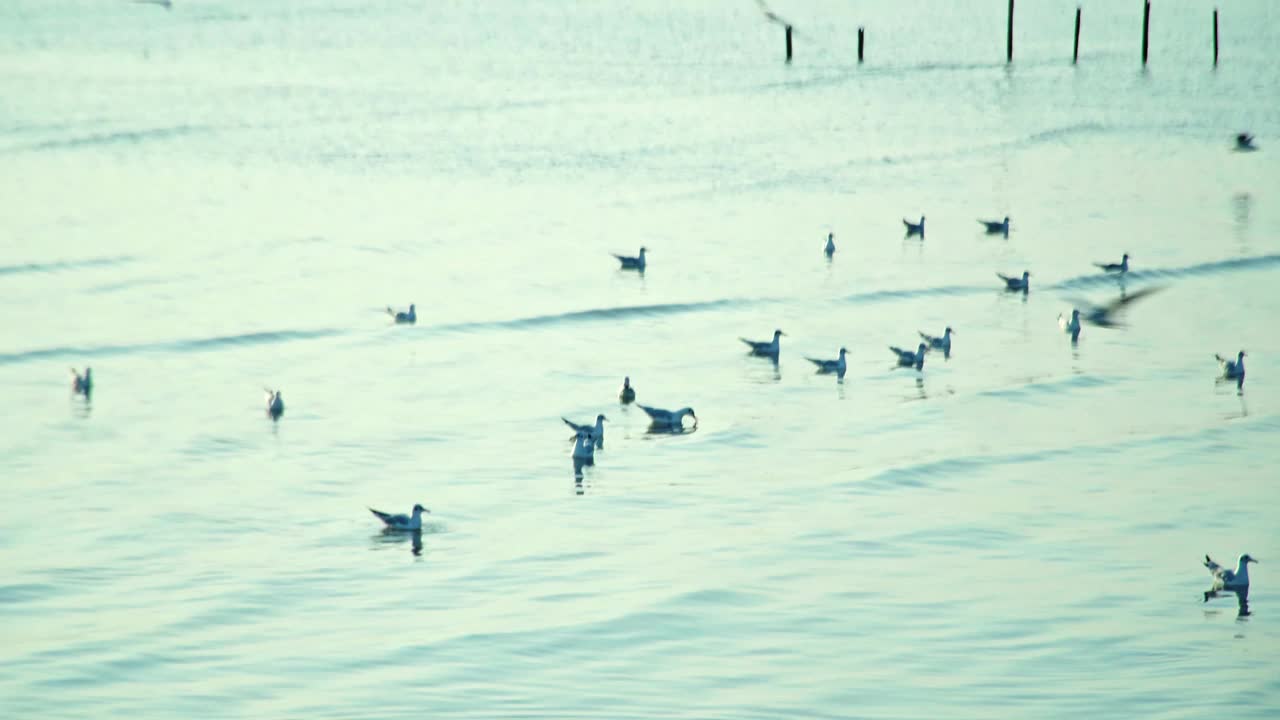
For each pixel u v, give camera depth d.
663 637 30.88
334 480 41.72
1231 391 49.72
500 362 54.41
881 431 45.72
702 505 39.28
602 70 138.88
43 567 35.09
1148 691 28.19
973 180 90.56
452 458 43.66
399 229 77.25
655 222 79.25
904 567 34.66
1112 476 41.19
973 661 29.59
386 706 27.83
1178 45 155.75
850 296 64.00
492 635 31.00
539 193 86.62
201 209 81.88
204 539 37.09
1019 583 33.66
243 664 29.77
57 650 30.41
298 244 73.81
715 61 145.88
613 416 47.91
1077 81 131.38
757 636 30.89
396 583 34.09
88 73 133.75
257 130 107.06
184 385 51.50
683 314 61.28
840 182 90.00
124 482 41.47
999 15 190.50
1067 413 47.44
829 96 123.12
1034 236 75.62
